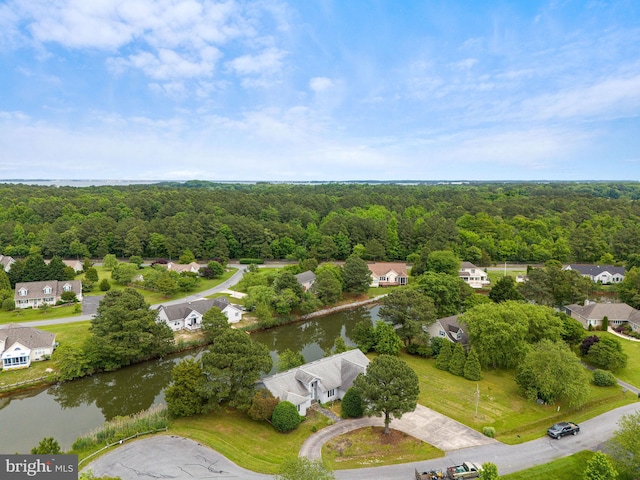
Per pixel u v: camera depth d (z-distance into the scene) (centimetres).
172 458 3494
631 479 3253
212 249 12412
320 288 8456
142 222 13075
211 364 4184
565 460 3522
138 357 5769
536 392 4600
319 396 4603
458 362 5372
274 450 3662
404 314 6178
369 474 3325
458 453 3634
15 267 8950
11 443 4000
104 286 9281
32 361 5572
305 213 15262
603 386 4997
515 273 11031
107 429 3881
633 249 11356
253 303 7819
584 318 7112
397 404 3759
